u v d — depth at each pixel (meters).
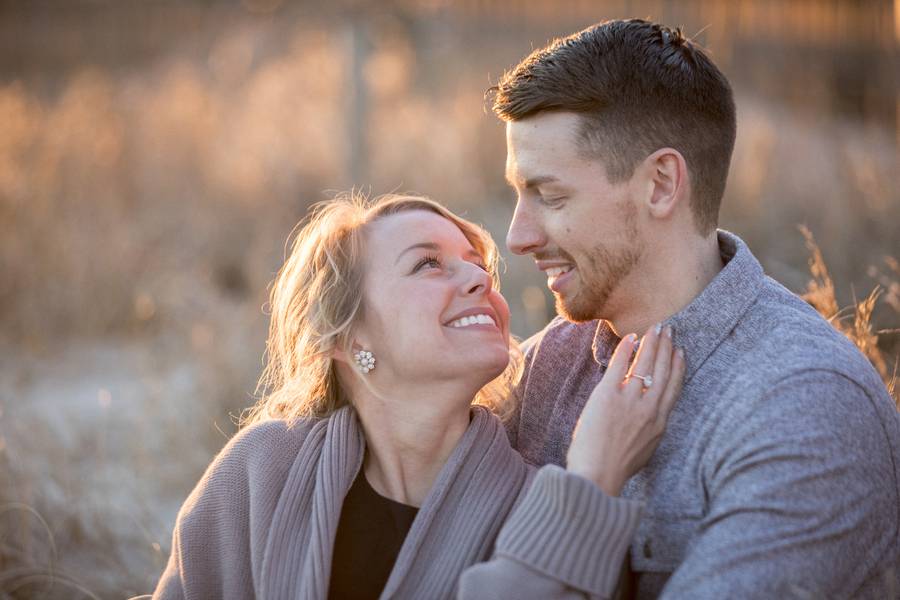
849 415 1.71
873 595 1.73
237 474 2.17
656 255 1.98
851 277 4.61
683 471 1.83
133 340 5.83
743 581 1.61
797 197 5.62
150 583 3.28
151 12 11.35
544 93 1.94
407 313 2.05
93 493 3.84
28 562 3.29
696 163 1.97
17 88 9.60
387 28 8.42
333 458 2.09
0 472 3.70
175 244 6.64
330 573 2.02
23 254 6.26
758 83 7.94
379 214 2.21
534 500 1.79
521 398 2.32
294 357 2.30
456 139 7.20
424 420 2.08
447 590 1.94
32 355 5.61
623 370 1.88
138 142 7.79
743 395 1.77
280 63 9.52
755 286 1.94
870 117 7.52
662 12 8.40
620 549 1.74
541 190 1.99
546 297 5.24
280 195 7.12
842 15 8.03
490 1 9.02
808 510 1.63
